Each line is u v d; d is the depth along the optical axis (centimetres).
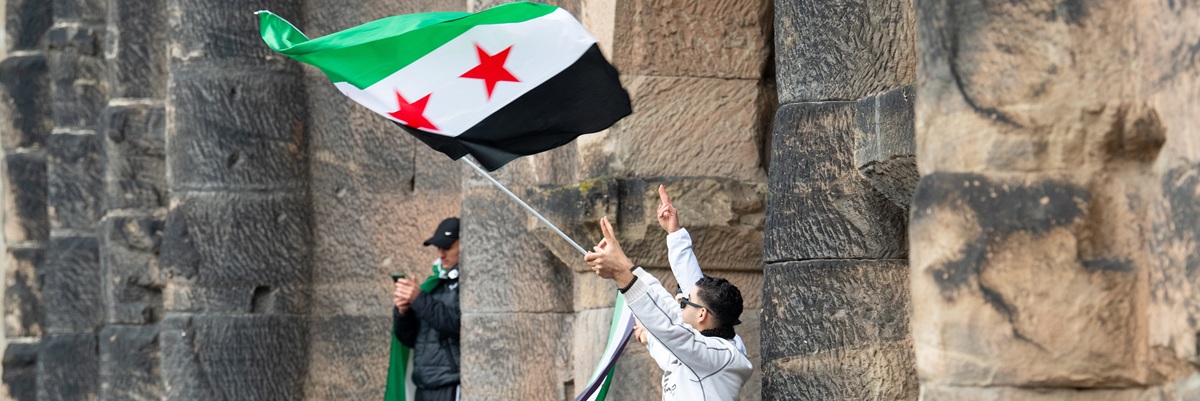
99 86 1175
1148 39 342
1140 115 343
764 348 557
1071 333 343
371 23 536
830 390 536
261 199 918
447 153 527
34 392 1258
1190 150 331
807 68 546
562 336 739
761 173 679
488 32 521
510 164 747
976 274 346
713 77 679
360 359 917
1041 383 344
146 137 1040
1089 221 344
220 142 916
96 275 1161
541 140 526
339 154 927
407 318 765
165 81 1049
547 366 738
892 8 532
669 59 674
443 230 775
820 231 541
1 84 1283
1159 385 344
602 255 481
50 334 1168
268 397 915
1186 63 331
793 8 552
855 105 534
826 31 543
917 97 367
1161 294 339
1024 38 347
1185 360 332
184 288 918
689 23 675
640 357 671
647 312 478
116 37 1050
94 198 1168
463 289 759
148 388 1020
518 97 523
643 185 659
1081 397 347
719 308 507
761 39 682
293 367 920
